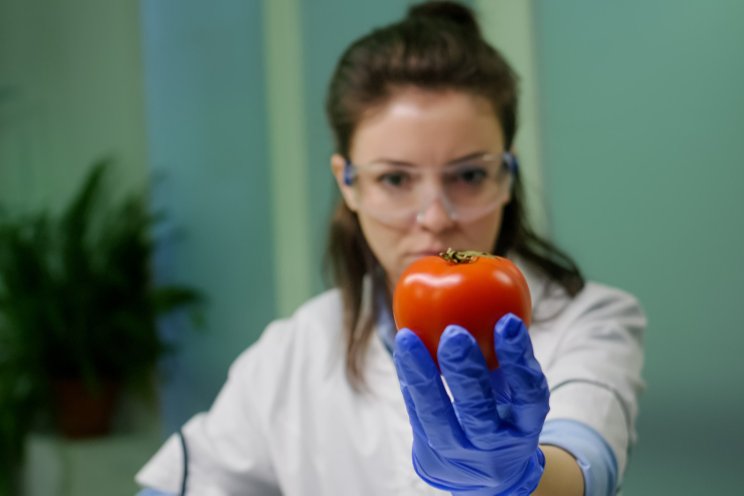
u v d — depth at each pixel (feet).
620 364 3.32
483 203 3.33
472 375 2.10
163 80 10.58
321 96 8.80
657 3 6.22
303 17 8.91
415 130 3.26
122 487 10.43
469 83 3.31
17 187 12.53
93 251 10.72
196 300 10.39
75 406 10.48
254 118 9.53
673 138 6.21
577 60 6.67
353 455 3.71
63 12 11.71
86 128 11.60
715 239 6.05
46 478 10.56
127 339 10.46
